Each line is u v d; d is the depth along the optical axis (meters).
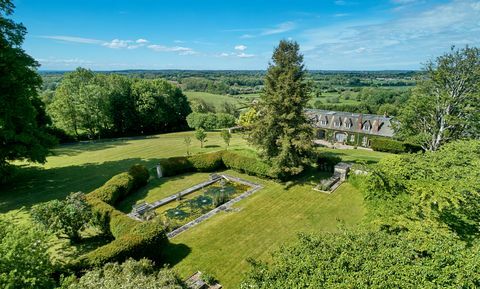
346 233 7.05
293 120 21.20
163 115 54.28
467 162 12.42
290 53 20.64
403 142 36.38
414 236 7.11
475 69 24.58
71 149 33.28
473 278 5.40
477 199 9.28
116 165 25.75
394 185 10.55
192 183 22.00
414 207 9.43
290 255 6.36
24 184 20.50
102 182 21.11
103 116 43.31
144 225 12.57
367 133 44.28
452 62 25.48
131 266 9.12
